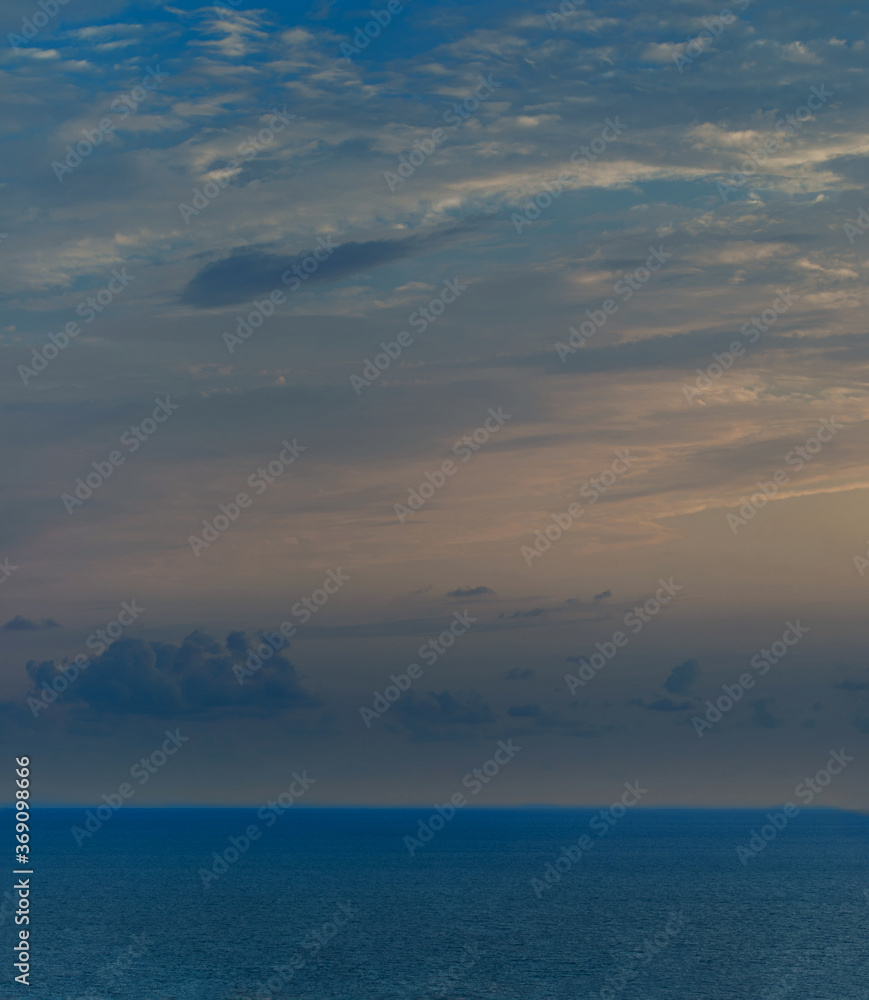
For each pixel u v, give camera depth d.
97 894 123.31
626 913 104.06
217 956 79.88
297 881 138.50
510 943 85.44
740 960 77.50
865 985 69.06
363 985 69.25
